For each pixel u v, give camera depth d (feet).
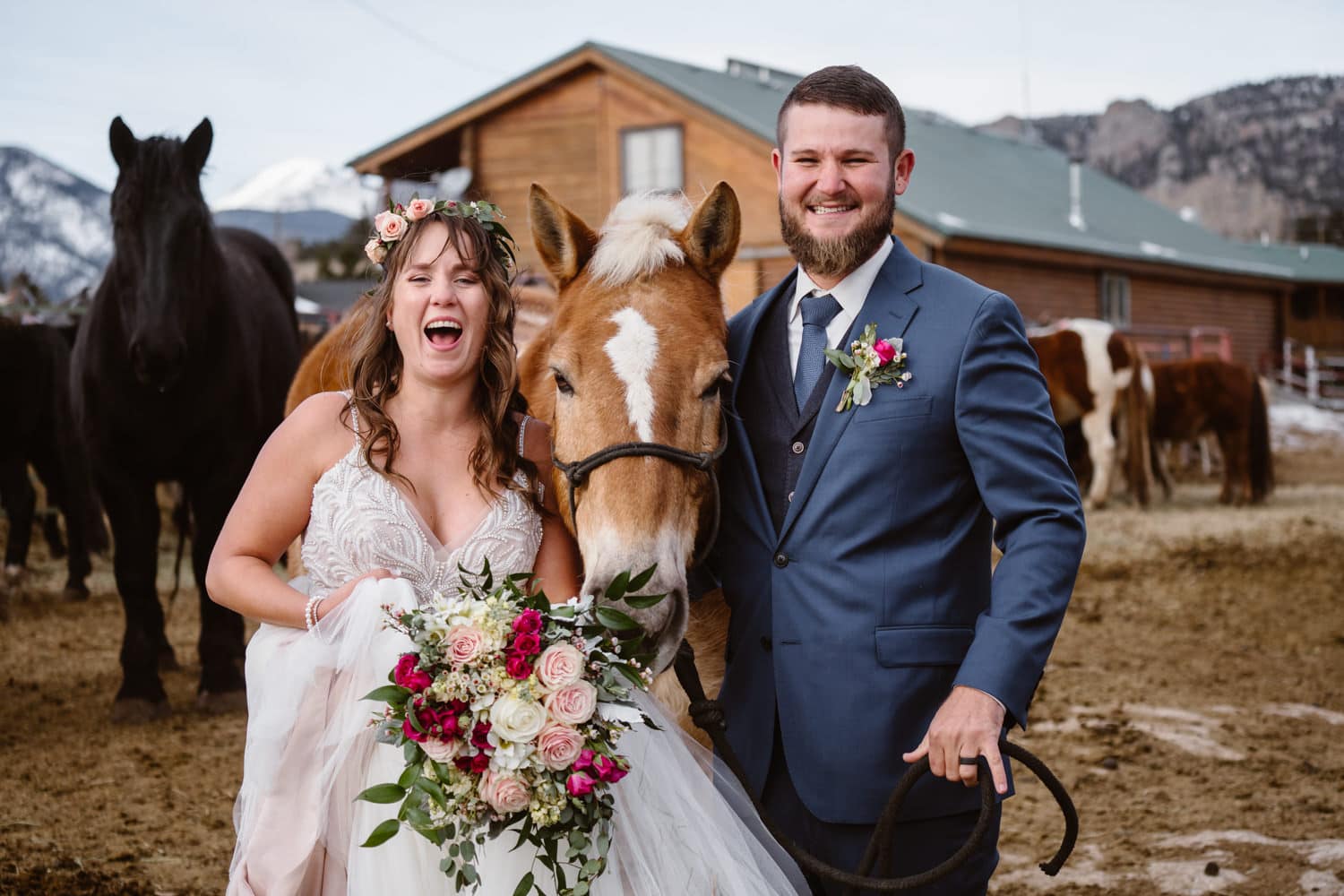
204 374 16.87
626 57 58.49
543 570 7.78
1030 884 11.55
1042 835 12.86
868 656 7.14
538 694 6.25
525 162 58.75
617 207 8.64
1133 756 15.42
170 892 11.32
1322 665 20.25
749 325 8.22
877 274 7.64
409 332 7.30
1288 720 17.02
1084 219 77.00
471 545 7.32
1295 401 82.84
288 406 15.99
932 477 7.22
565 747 6.18
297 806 6.84
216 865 12.05
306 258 123.65
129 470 17.21
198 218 16.42
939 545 7.25
